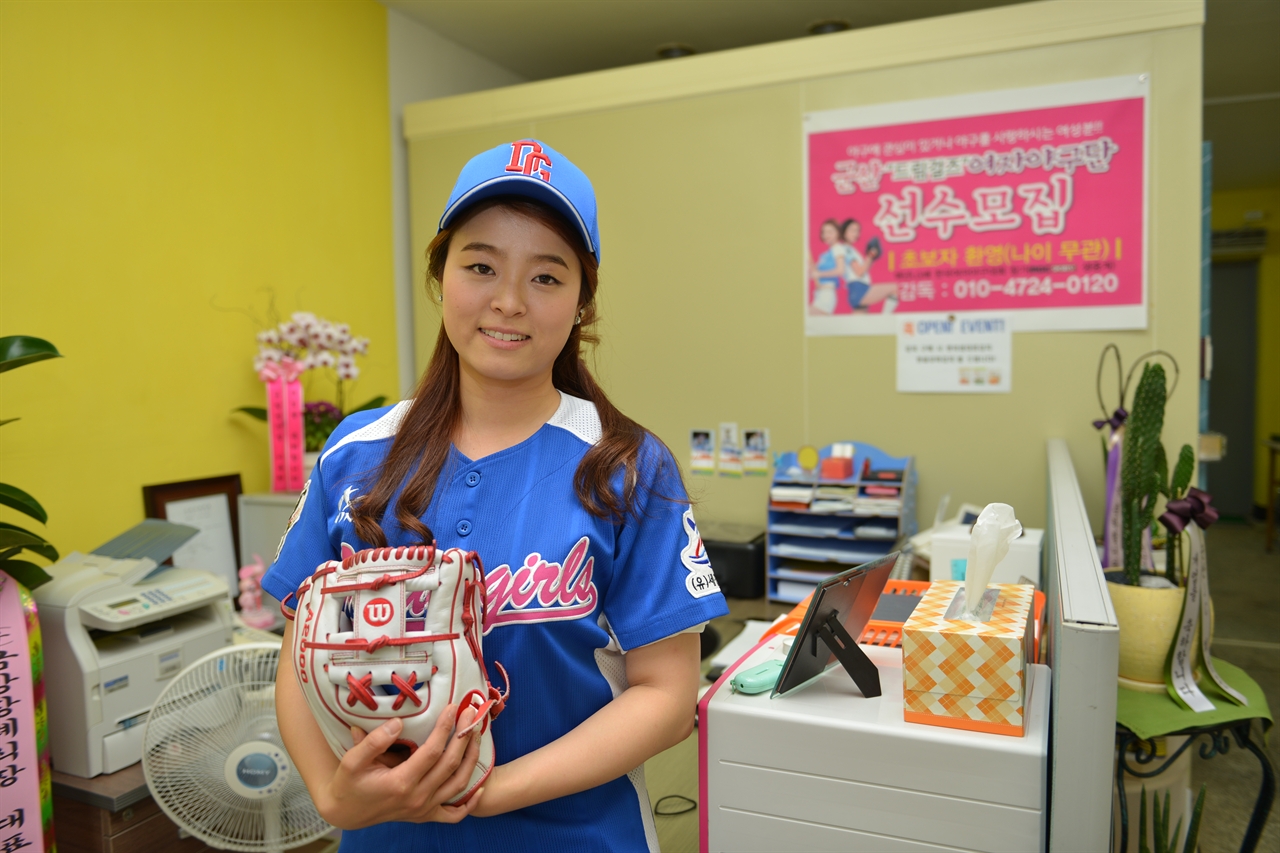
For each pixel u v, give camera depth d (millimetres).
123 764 1664
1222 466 6898
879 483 2664
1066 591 995
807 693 1067
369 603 645
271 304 2705
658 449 846
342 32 3000
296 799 1527
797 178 2789
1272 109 4520
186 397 2418
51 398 2062
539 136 3139
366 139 3127
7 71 1957
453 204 743
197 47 2438
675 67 2912
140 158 2273
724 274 2918
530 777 712
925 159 2619
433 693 642
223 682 1513
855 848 977
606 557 784
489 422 826
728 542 2768
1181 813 1525
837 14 3350
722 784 1037
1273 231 6543
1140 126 2383
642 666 804
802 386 2842
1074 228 2475
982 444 2633
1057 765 896
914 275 2670
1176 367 2402
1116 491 2008
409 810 644
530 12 3314
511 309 742
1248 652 3412
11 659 1441
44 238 2041
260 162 2656
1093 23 2391
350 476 823
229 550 2516
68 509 2105
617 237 3059
